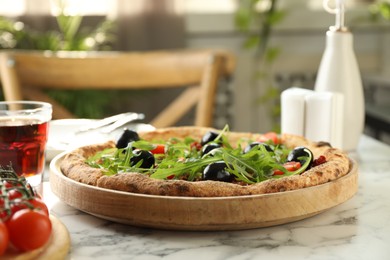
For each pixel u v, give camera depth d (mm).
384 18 2631
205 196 710
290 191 718
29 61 1522
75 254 664
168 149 867
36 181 892
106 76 1582
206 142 934
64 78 1558
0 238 587
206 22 2506
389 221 757
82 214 781
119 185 731
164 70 1596
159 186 715
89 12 2430
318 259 650
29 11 2301
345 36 1124
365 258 652
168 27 2377
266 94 2555
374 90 2469
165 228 716
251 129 2607
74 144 1027
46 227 619
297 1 2590
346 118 1108
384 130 2127
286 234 715
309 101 1069
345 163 829
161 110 2387
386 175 965
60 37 2330
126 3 2354
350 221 758
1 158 867
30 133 869
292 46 2611
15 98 1485
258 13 2500
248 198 698
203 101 1544
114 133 1084
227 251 669
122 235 714
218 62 1555
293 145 957
